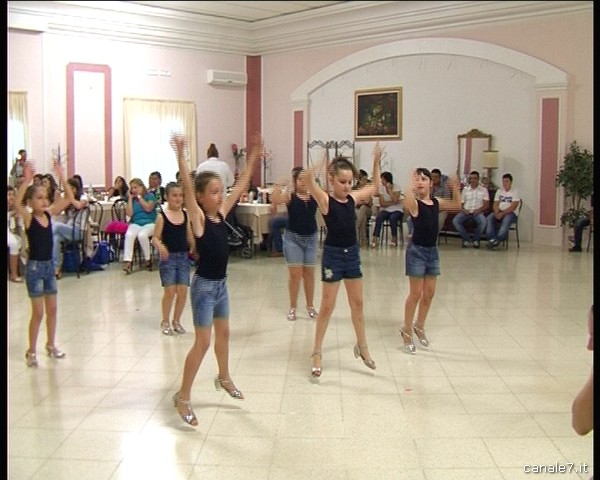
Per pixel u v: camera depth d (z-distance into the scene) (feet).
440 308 22.07
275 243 33.19
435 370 16.01
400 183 40.93
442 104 38.86
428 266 17.19
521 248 34.91
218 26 43.91
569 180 33.96
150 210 29.63
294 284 20.71
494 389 14.71
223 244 12.98
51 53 37.35
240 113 46.73
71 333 19.43
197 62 43.96
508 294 24.08
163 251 18.95
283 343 18.37
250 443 12.11
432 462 11.30
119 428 12.81
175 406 13.25
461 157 38.22
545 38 34.86
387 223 37.35
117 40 39.99
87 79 38.86
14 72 36.09
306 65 44.50
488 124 37.29
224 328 13.71
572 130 34.58
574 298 23.41
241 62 46.42
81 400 14.25
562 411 13.46
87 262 28.89
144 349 17.89
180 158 12.85
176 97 43.06
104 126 39.81
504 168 36.94
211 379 15.49
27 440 12.28
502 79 36.60
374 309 22.12
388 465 11.22
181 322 20.70
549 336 18.76
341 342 18.44
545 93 35.04
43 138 37.32
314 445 12.00
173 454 11.70
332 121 43.86
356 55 41.86
